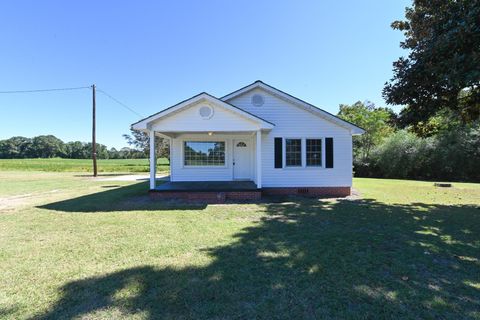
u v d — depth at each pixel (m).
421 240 5.11
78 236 5.40
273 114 11.86
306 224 6.38
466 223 6.46
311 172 11.79
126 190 13.41
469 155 21.08
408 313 2.70
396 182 18.53
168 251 4.50
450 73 7.25
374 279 3.46
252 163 13.20
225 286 3.26
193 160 13.23
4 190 13.62
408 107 9.90
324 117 11.83
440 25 8.32
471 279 3.47
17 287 3.25
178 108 9.98
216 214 7.55
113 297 3.00
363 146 27.19
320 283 3.35
